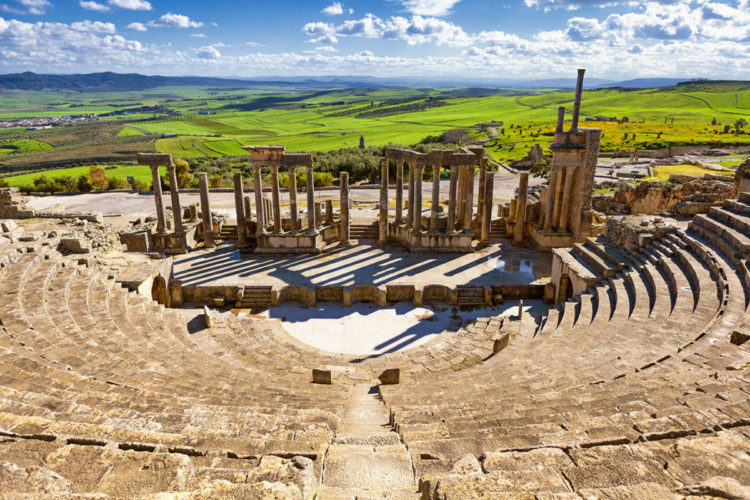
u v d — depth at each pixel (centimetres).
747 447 788
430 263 3825
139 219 4531
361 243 4359
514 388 1528
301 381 1909
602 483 721
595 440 889
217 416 1162
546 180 8238
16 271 2425
